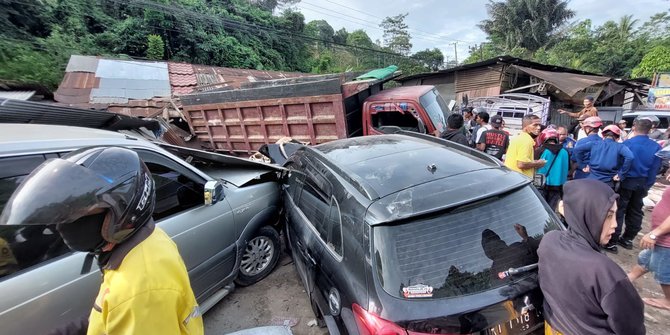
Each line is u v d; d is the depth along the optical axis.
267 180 3.98
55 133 2.34
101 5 21.47
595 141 4.51
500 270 1.87
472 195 2.04
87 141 2.31
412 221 1.93
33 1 17.62
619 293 1.34
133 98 11.52
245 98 6.39
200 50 23.59
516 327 1.81
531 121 4.29
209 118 7.28
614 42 38.53
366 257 1.92
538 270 1.81
